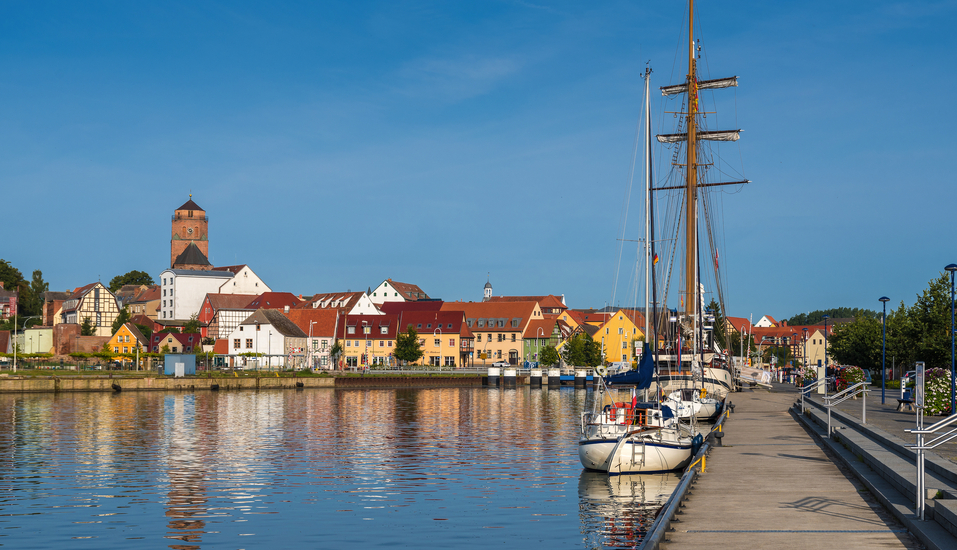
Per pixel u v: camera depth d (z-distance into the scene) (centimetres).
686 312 7012
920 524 1775
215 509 2950
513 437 5388
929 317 6619
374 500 3119
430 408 8275
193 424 6291
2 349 18012
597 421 3797
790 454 3209
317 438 5303
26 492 3278
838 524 1916
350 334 16575
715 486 2450
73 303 19100
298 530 2625
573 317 19375
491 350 17975
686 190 7556
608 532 2588
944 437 1856
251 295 19188
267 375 12375
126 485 3447
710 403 5344
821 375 7219
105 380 11088
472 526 2677
